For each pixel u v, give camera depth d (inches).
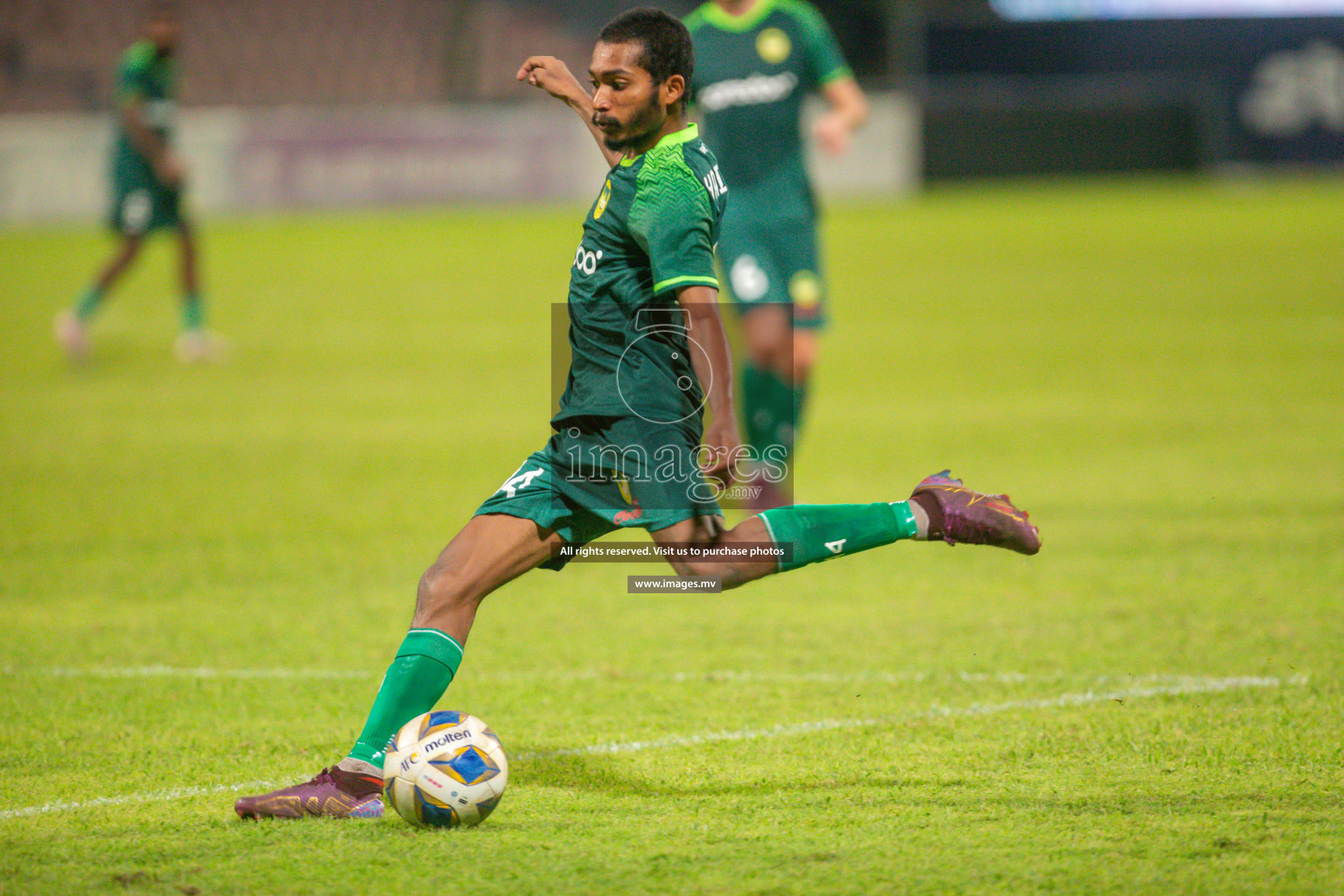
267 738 577.6
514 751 556.4
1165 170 4094.5
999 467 1135.0
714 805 486.0
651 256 451.5
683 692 636.1
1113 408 1387.8
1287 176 4040.4
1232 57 4013.3
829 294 2332.7
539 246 3038.9
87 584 854.5
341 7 4746.6
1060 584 812.6
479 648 719.1
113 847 450.0
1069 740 550.0
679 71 461.7
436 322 2158.0
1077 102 4062.5
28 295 2511.1
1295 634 695.7
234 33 4680.1
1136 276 2400.3
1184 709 586.9
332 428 1402.6
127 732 585.3
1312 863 418.6
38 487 1143.6
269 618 776.9
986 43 4072.3
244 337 2047.2
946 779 508.7
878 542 494.3
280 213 3900.1
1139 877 409.7
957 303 2207.2
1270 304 2069.4
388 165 3905.0
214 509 1058.1
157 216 1763.0
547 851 439.5
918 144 4065.0
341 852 441.4
